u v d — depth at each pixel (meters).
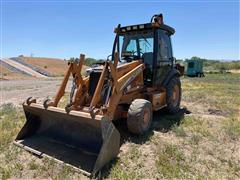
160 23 5.67
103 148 3.34
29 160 3.73
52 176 3.28
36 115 4.60
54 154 3.82
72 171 3.34
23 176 3.28
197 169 3.51
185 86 16.89
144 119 4.71
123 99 4.70
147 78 5.79
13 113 6.63
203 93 11.96
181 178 3.26
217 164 3.69
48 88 16.33
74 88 4.55
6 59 66.00
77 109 4.30
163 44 6.13
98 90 3.96
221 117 6.66
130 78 4.82
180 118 6.32
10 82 24.06
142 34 5.87
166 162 3.68
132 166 3.56
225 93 12.03
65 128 4.30
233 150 4.25
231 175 3.36
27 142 4.32
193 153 4.06
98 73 4.68
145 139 4.58
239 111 7.54
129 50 6.03
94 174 3.19
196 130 5.30
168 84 6.33
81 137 4.06
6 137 4.59
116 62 4.28
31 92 13.35
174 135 4.95
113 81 4.23
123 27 5.99
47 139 4.41
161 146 4.30
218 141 4.68
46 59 73.38
